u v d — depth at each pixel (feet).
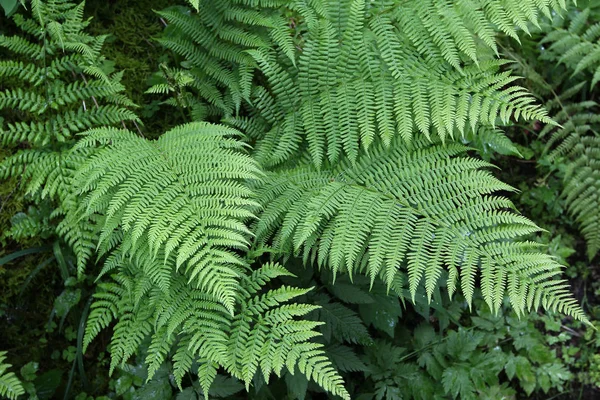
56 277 10.35
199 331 8.09
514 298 8.23
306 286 10.26
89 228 9.02
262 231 9.20
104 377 10.41
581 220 13.41
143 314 8.65
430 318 12.52
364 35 9.58
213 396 9.71
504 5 9.23
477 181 9.02
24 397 9.57
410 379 11.17
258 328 8.11
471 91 9.26
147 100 10.89
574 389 12.83
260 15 9.65
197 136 8.61
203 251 7.43
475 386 11.46
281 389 10.32
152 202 7.82
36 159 9.09
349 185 9.41
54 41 9.34
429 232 8.72
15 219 9.81
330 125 9.61
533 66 12.99
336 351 10.14
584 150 12.77
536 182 13.44
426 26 9.25
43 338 10.27
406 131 9.08
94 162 8.05
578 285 13.56
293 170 9.79
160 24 11.23
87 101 10.33
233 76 10.17
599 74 12.04
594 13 12.66
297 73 10.12
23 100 9.12
